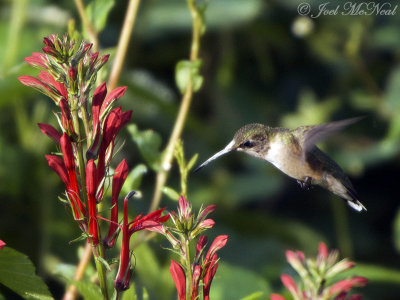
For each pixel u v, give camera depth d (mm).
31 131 9133
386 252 11039
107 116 3725
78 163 3729
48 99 9289
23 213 8906
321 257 3492
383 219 11320
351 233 11117
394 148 10312
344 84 11336
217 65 11148
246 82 11484
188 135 10656
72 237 8898
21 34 9242
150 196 9617
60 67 3576
